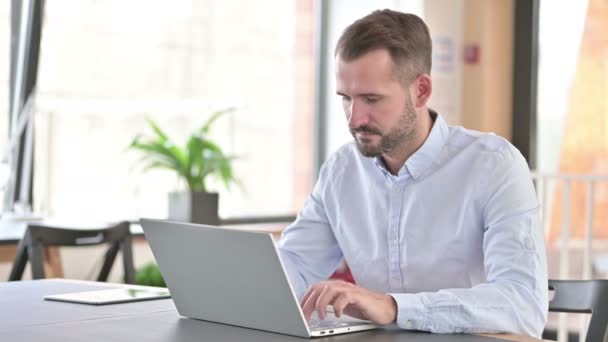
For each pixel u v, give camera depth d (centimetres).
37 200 438
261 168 511
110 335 164
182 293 180
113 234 324
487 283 182
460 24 521
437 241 201
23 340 159
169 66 475
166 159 424
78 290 220
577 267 516
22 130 425
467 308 170
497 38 528
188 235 171
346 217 214
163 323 175
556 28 529
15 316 183
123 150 461
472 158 200
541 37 533
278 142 517
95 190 454
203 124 488
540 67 534
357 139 188
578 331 468
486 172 196
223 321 174
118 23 455
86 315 184
